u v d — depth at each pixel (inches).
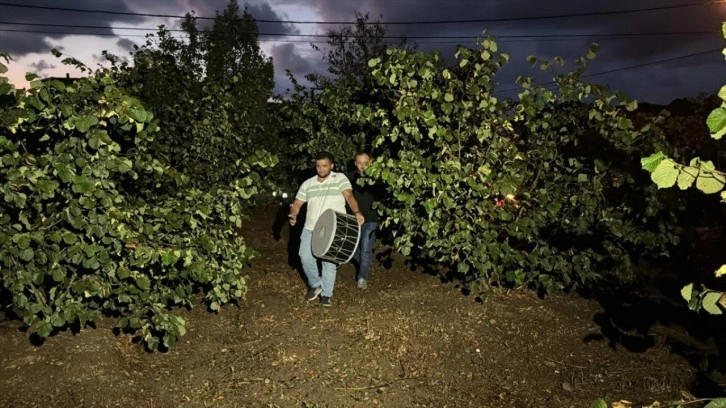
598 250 259.3
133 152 192.9
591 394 199.5
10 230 165.3
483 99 236.4
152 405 180.1
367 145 315.9
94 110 165.6
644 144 256.8
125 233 173.2
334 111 343.0
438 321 236.7
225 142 316.8
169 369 197.2
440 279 278.5
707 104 334.3
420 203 244.4
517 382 205.0
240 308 240.5
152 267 195.6
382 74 234.1
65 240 165.2
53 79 165.5
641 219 268.4
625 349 229.3
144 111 169.3
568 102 255.3
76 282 173.8
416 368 207.0
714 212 275.0
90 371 187.0
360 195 265.6
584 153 265.6
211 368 199.5
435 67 238.1
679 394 198.5
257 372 198.5
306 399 187.0
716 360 218.2
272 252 322.0
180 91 317.1
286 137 415.8
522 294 263.9
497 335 230.8
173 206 201.8
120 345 202.2
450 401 191.6
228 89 343.0
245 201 381.4
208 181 307.3
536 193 254.7
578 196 256.2
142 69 262.5
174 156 304.5
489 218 244.7
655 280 293.9
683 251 299.3
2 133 164.2
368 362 207.5
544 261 248.4
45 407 172.7
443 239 241.9
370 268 295.1
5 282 168.6
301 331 224.4
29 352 189.0
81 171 168.1
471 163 244.8
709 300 89.5
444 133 227.0
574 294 271.0
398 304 251.3
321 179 247.8
